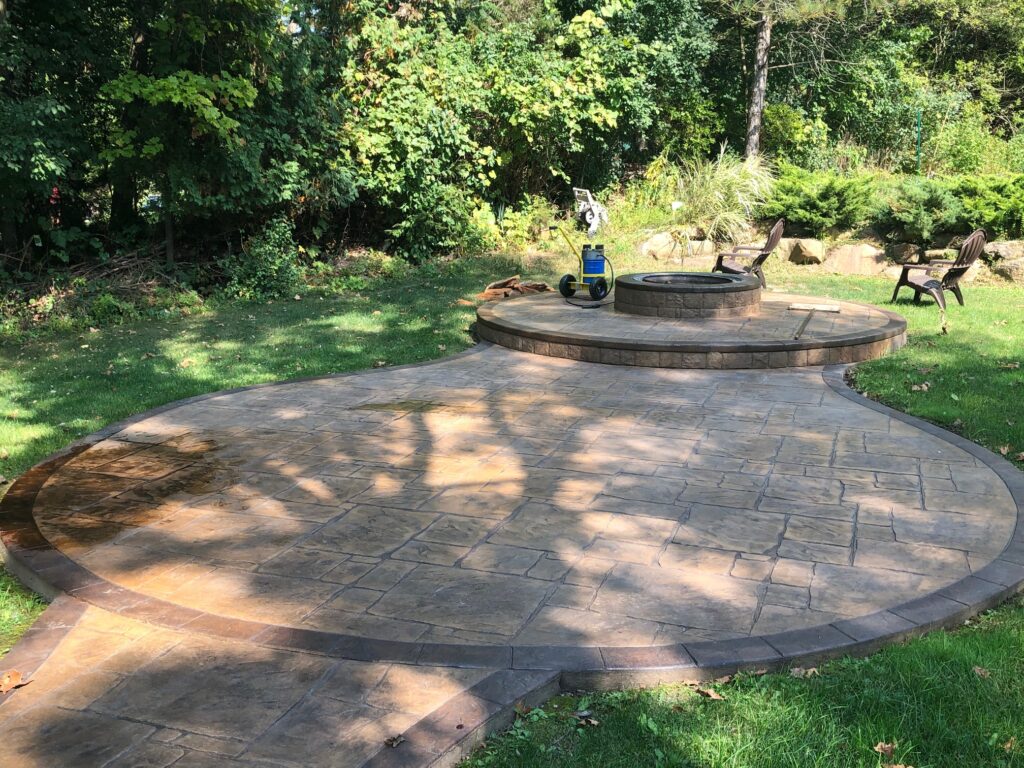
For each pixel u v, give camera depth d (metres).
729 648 3.06
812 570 3.72
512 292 11.90
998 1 21.06
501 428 6.02
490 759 2.57
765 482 4.85
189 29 11.02
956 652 3.02
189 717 2.72
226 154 11.74
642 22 17.89
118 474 5.13
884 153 19.30
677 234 15.34
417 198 14.18
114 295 11.56
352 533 4.20
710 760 2.51
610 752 2.58
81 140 11.31
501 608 3.41
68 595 3.58
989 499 4.52
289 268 12.80
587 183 17.84
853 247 14.25
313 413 6.48
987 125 20.48
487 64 15.52
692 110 18.47
